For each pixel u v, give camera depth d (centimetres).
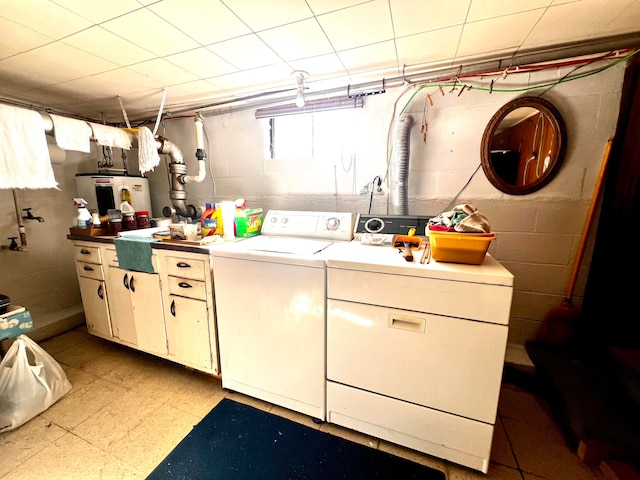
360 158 217
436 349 121
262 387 163
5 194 230
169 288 183
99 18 123
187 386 186
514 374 180
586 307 174
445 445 126
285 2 114
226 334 168
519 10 121
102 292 214
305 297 143
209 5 115
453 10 121
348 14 123
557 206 176
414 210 206
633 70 149
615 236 159
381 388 133
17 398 152
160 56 160
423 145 197
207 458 134
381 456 135
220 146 263
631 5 118
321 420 153
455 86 183
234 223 199
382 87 197
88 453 137
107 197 261
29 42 143
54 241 262
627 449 120
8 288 236
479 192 190
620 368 149
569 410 137
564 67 162
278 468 129
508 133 178
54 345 236
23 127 170
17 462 132
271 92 217
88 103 241
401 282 122
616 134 159
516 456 132
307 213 206
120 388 183
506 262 190
